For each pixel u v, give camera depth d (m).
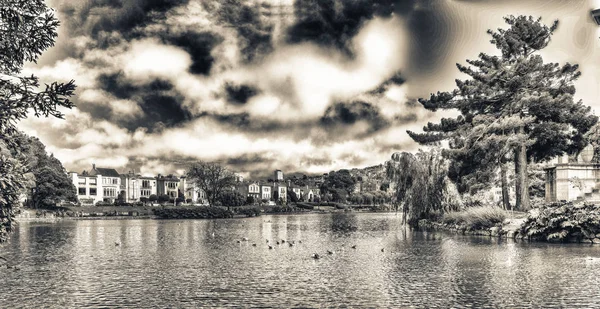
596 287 19.83
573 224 35.50
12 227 18.20
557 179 46.56
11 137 17.47
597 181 46.09
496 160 52.47
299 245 40.12
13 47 17.14
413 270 25.25
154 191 188.75
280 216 119.81
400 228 60.22
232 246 39.88
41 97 16.17
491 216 44.53
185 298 19.30
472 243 36.94
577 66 50.66
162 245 41.00
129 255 33.53
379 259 29.86
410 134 58.75
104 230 62.16
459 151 52.41
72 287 21.73
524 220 39.78
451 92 55.56
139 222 85.44
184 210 103.50
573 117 50.06
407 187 56.59
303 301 18.61
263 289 20.92
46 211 107.50
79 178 160.88
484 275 23.11
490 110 54.72
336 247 37.91
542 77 50.72
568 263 25.88
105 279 23.72
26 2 17.33
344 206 186.75
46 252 35.78
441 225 53.34
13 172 16.78
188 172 136.38
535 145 54.47
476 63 54.66
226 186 137.50
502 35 53.75
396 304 17.86
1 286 22.11
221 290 20.80
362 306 17.70
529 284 20.62
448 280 22.16
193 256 32.84
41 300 19.16
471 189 54.72
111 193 171.12
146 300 19.00
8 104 16.05
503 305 17.25
